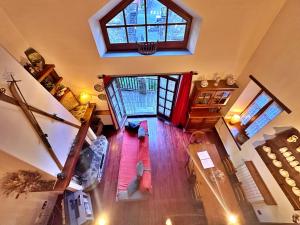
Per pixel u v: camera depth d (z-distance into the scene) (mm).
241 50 3496
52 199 3326
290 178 2723
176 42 3643
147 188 3482
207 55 3600
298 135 2670
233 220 2746
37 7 2699
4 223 2293
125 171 4148
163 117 5738
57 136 3004
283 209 2920
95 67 3789
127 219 3600
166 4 3049
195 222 3512
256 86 3812
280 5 2740
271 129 3131
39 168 2406
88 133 4297
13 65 2326
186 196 3934
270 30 3010
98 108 4887
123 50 3729
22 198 2494
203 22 3002
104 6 2766
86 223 3248
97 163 4121
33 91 2621
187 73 3928
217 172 3455
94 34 3166
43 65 3416
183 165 4535
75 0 2646
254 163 3566
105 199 3916
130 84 7320
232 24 3041
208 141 5039
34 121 2463
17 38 3008
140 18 3248
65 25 2971
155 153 4828
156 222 3547
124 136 5020
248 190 3678
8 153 1924
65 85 4188
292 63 2633
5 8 2672
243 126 4309
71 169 3004
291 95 2730
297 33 2490
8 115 2074
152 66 3834
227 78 4102
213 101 4434
